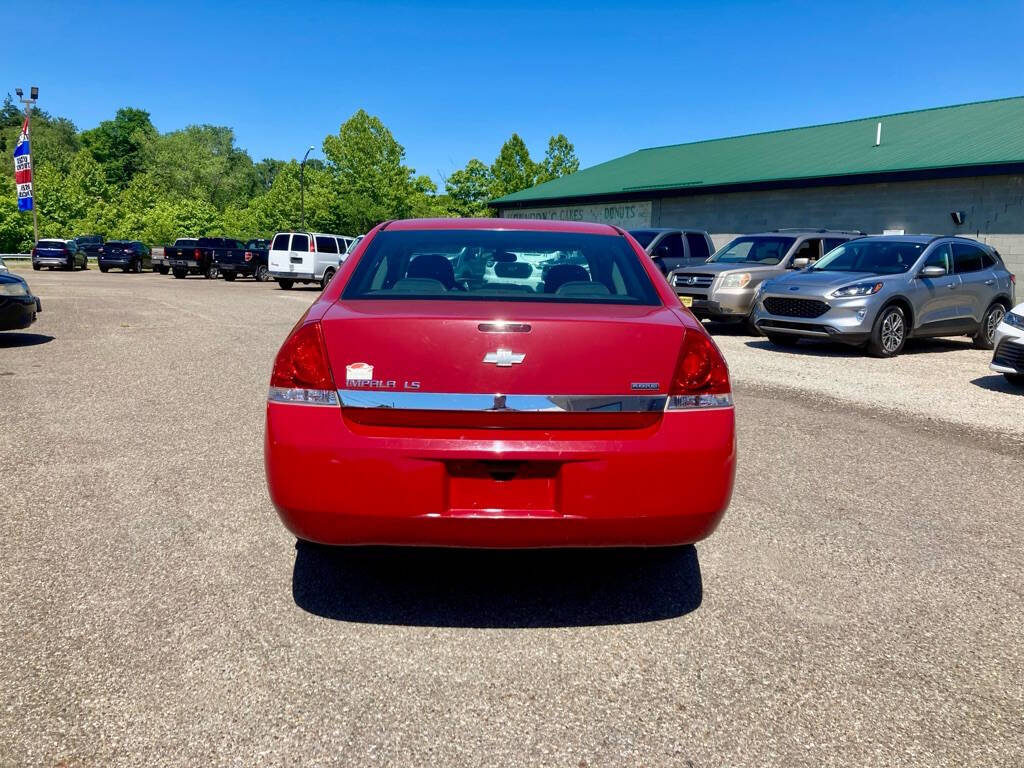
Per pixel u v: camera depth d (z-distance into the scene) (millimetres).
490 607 3225
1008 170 17781
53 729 2346
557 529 2828
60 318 14570
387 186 55875
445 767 2215
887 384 8594
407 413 2803
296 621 3057
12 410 6672
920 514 4406
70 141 117000
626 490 2814
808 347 11883
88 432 5930
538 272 3490
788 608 3242
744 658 2836
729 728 2416
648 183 27609
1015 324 8109
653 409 2867
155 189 73938
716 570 3621
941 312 11469
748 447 5812
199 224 63156
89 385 7859
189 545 3779
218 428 6102
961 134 21438
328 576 3480
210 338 11852
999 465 5434
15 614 3053
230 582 3391
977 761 2273
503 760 2250
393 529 2822
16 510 4215
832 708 2529
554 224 4008
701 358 2932
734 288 13086
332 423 2820
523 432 2814
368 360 2820
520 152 53344
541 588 3416
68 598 3199
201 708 2467
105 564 3543
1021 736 2395
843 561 3732
